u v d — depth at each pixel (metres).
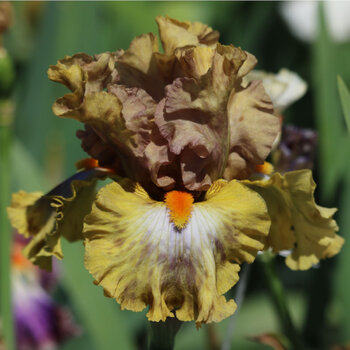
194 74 0.74
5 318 0.88
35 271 1.03
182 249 0.72
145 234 0.72
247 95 0.76
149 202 0.74
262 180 0.76
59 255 0.74
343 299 1.01
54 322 1.02
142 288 0.72
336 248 0.77
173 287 0.72
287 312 0.88
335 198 1.01
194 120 0.74
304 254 0.76
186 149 0.75
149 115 0.75
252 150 0.75
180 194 0.74
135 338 1.05
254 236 0.73
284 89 0.90
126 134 0.74
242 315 1.10
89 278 0.92
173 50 0.76
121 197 0.73
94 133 0.76
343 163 1.00
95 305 0.92
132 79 0.76
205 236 0.73
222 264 0.73
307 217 0.75
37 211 0.77
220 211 0.73
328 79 1.06
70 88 0.74
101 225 0.72
